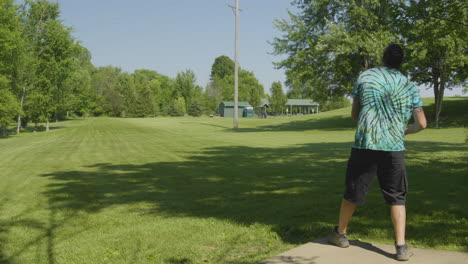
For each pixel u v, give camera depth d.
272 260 3.21
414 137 20.50
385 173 3.17
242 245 3.95
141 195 6.81
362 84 3.23
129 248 3.94
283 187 7.17
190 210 5.58
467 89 29.48
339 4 29.55
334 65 29.53
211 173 9.27
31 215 5.45
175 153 14.56
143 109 106.94
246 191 6.91
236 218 5.00
